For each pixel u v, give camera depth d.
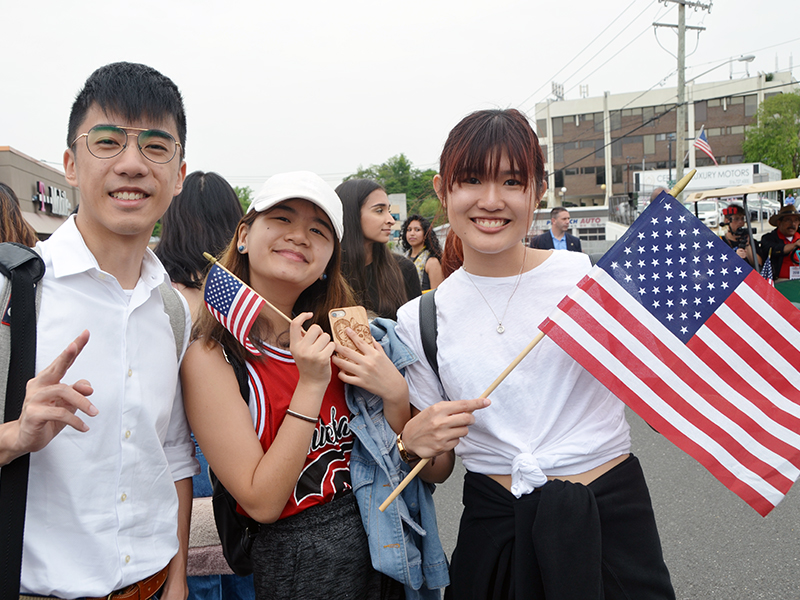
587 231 42.09
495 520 1.64
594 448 1.59
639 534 1.58
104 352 1.34
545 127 59.44
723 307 1.68
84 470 1.30
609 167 57.94
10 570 1.17
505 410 1.64
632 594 1.53
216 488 1.74
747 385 1.66
